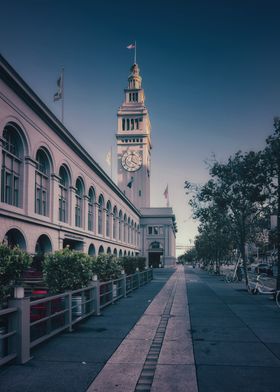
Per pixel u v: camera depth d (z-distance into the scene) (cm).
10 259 907
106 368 775
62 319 1224
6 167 2294
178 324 1280
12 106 2255
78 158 3541
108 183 4828
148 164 11206
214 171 2455
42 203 2800
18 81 2233
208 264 6912
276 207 2395
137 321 1338
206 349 934
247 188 2297
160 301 1969
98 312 1467
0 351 809
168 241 9406
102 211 4669
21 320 803
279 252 2050
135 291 2600
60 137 3039
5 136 2308
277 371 757
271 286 3262
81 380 701
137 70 11625
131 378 714
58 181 3014
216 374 738
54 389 654
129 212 7019
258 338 1059
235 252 5338
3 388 657
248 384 680
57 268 1332
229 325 1261
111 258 2112
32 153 2531
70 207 3328
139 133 10662
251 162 2211
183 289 2770
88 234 3838
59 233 3031
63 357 854
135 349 930
